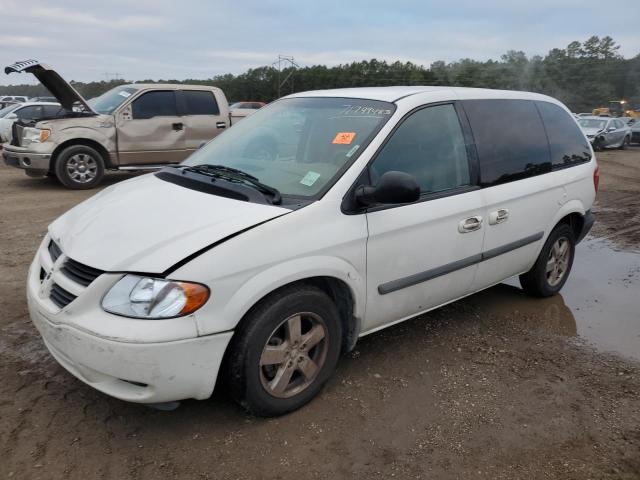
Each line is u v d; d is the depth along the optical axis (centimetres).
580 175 493
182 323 250
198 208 292
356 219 310
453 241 367
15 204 845
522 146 435
